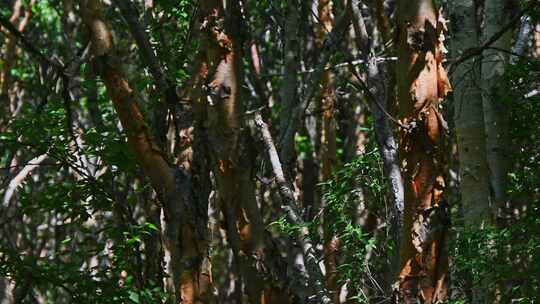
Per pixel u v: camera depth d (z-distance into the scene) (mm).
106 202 13062
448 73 8742
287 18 12031
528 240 9656
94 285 11000
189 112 7430
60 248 21172
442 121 7031
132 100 7133
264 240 6945
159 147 7273
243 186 6957
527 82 12219
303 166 19469
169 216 7332
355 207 12445
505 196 11758
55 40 23062
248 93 15164
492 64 11953
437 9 7113
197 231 7320
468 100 10555
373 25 13203
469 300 10109
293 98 11359
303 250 9016
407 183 7055
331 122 17109
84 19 7043
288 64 11562
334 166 17062
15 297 13938
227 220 6996
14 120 13844
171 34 14828
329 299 8812
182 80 12234
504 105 11938
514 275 9211
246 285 6957
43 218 25141
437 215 6988
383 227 12422
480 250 9352
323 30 15547
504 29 7992
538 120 12375
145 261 13523
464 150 10594
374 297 10969
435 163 7004
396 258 8914
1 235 22375
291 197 9172
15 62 21609
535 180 12031
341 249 11945
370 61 10000
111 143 12297
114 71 7043
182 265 7312
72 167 12805
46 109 12891
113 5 14117
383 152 9453
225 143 6965
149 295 11406
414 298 6996
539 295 9227
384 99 9727
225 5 7121
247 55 14914
